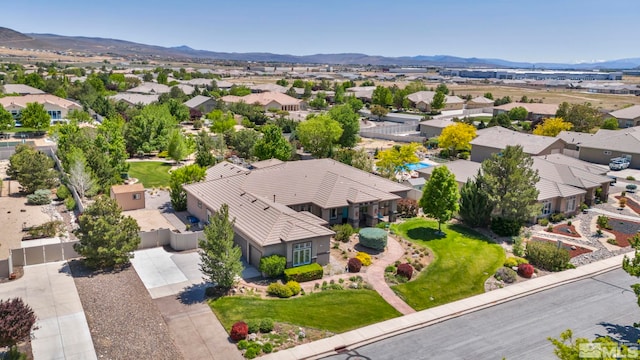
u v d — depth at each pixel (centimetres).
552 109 12812
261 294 3034
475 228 4478
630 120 10175
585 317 2916
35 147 7362
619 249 4075
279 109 14062
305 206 4322
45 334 2484
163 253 3666
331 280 3269
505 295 3184
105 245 3269
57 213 4562
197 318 2716
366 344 2553
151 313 2750
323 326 2684
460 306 3014
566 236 4381
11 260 3195
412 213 4778
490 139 7750
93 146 5609
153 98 13012
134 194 4800
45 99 10625
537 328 2775
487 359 2447
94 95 12812
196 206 4512
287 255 3288
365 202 4256
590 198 5344
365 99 17412
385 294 3128
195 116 11269
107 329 2558
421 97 15638
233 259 2942
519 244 3881
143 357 2325
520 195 4262
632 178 6706
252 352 2370
